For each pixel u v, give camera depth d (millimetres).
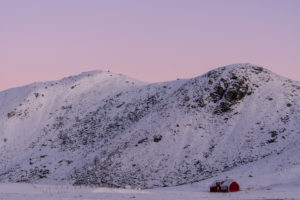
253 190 67438
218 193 66062
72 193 63188
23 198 54500
